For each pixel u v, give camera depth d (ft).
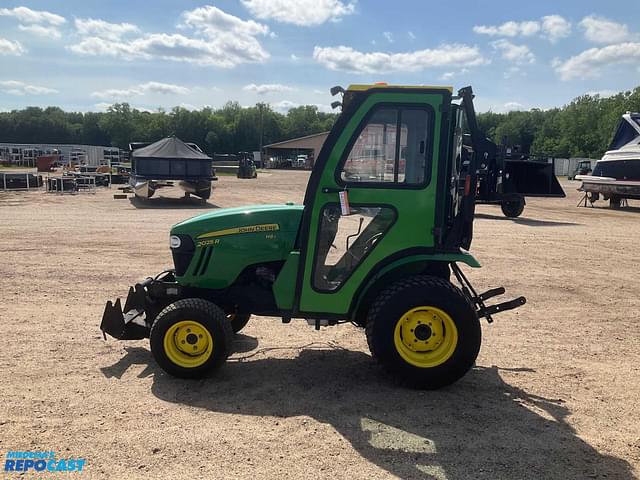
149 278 16.15
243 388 13.94
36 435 11.34
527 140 301.84
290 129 357.61
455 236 14.51
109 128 344.08
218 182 117.39
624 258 33.19
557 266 30.48
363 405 13.05
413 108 13.32
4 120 365.81
